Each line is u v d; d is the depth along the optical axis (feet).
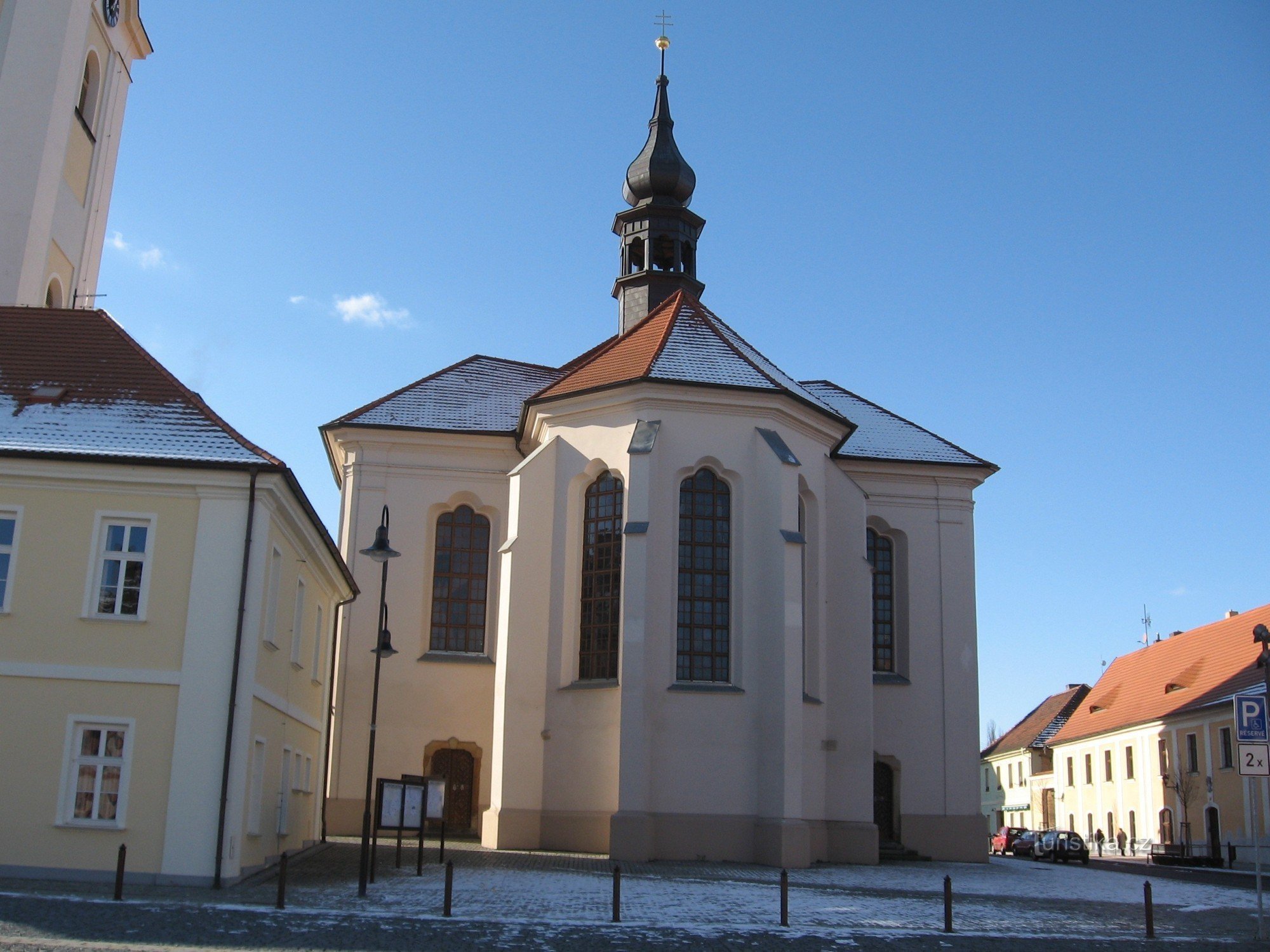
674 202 143.33
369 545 128.06
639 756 98.12
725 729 102.01
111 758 69.41
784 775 98.99
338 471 143.64
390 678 124.47
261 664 74.84
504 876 78.74
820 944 53.42
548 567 110.93
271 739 79.71
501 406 138.51
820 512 115.96
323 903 61.16
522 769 105.91
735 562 107.14
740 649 104.73
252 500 72.84
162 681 70.33
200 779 69.05
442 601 128.77
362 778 121.70
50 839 67.72
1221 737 184.96
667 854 99.04
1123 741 226.38
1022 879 101.81
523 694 107.45
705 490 108.99
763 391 109.60
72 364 80.94
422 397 137.18
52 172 116.57
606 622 107.86
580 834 102.94
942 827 128.06
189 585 71.72
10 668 69.67
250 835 73.77
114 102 131.95
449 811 122.93
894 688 131.13
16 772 68.44
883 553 135.95
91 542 71.87
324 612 105.91
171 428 75.82
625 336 124.06
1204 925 66.95
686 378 109.70
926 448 139.03
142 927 50.47
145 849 67.92
